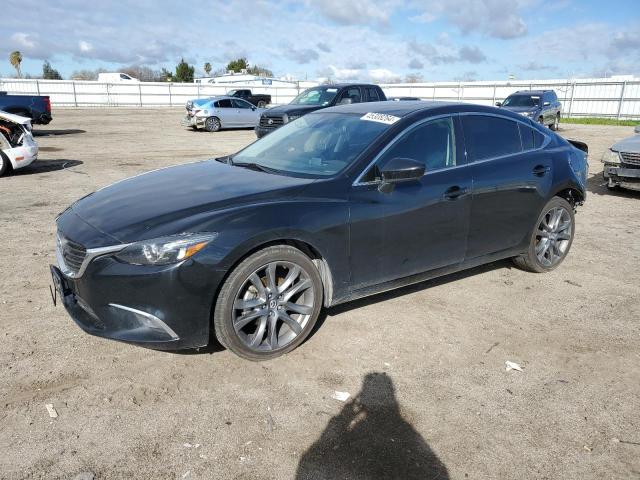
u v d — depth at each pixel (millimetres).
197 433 2729
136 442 2648
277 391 3111
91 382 3146
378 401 3041
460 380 3279
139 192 3729
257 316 3338
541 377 3340
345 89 15719
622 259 5668
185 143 17047
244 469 2488
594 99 32625
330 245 3543
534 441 2736
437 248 4176
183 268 3008
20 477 2393
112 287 3033
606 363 3523
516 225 4719
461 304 4406
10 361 3336
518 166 4637
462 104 4531
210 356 3473
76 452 2566
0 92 17422
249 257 3240
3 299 4254
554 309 4352
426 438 2740
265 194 3465
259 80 52906
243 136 20125
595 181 10609
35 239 5934
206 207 3295
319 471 2488
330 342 3705
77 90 40219
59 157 13148
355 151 3902
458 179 4191
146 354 3473
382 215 3750
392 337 3801
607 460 2607
